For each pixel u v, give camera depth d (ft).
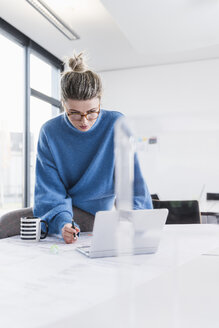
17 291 1.99
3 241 3.93
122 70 17.24
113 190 4.64
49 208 4.23
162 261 1.86
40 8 9.78
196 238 2.35
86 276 2.32
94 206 4.69
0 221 4.42
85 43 14.11
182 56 15.52
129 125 1.49
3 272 2.47
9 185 19.61
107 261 2.78
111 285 2.09
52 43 14.16
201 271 1.35
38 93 14.43
